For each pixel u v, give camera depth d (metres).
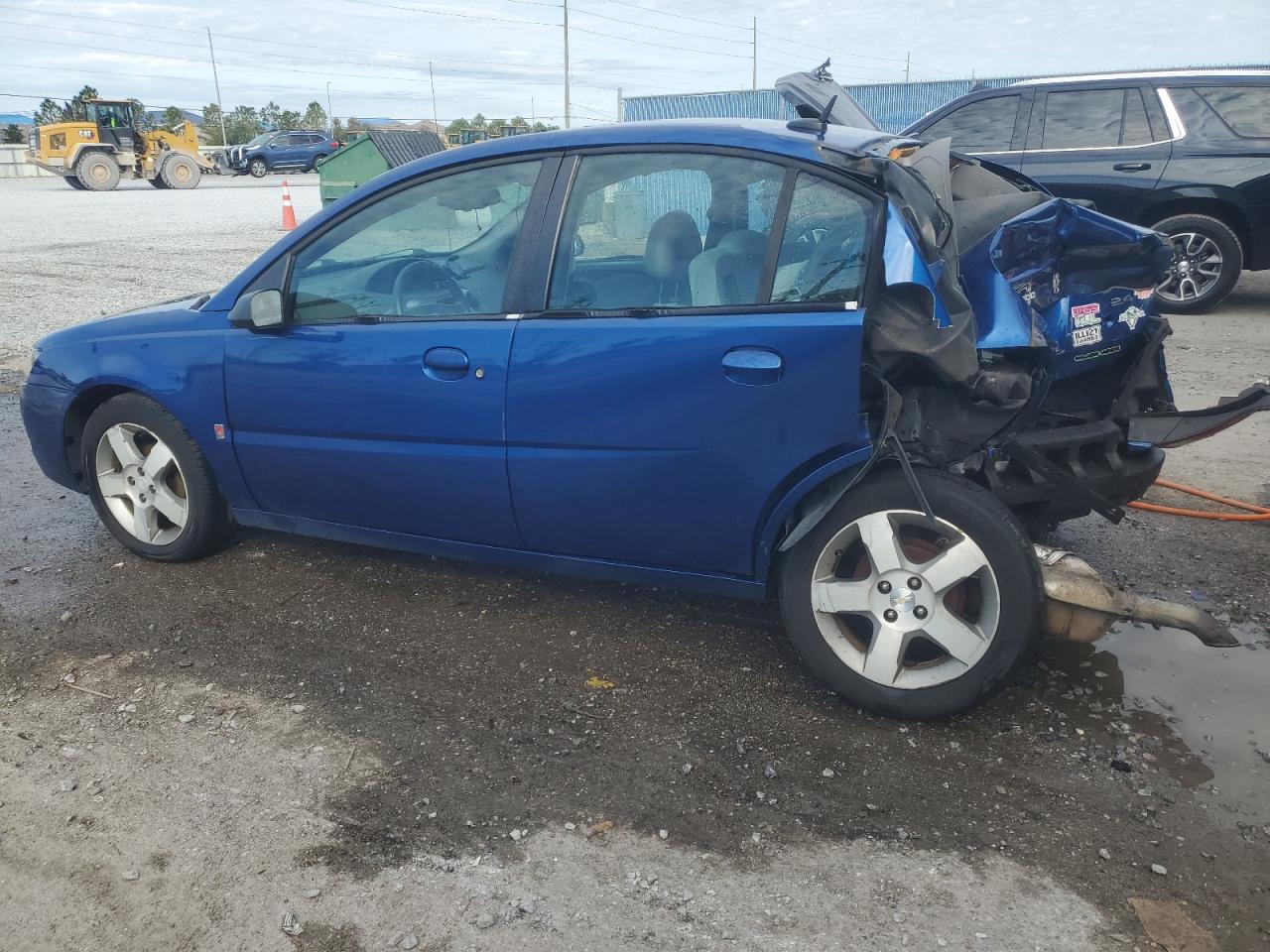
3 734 3.02
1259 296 9.91
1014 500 3.07
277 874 2.44
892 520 2.92
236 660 3.44
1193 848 2.47
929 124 9.46
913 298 2.77
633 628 3.62
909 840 2.52
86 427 4.17
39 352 4.28
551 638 3.56
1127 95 8.62
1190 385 6.54
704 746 2.92
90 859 2.49
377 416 3.48
